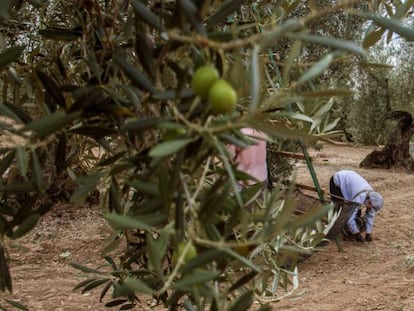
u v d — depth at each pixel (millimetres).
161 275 839
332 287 4824
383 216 7922
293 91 886
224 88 713
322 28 5312
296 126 1552
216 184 920
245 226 853
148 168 977
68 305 4277
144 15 898
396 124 13828
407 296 4582
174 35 767
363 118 13953
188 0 752
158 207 948
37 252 5758
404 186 10445
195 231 984
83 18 1188
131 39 1220
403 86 13469
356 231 6379
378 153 12523
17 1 1348
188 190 938
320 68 768
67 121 859
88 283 1676
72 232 6410
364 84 13469
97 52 1193
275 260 1585
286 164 6410
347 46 728
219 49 757
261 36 712
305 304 4332
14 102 1422
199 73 743
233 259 1001
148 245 874
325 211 859
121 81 1130
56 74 1548
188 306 1202
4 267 1187
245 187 1144
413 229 7145
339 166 12508
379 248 6258
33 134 1027
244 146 840
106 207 1652
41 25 1862
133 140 1068
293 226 851
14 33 1948
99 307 4250
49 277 5031
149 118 830
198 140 843
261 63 858
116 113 967
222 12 865
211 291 962
